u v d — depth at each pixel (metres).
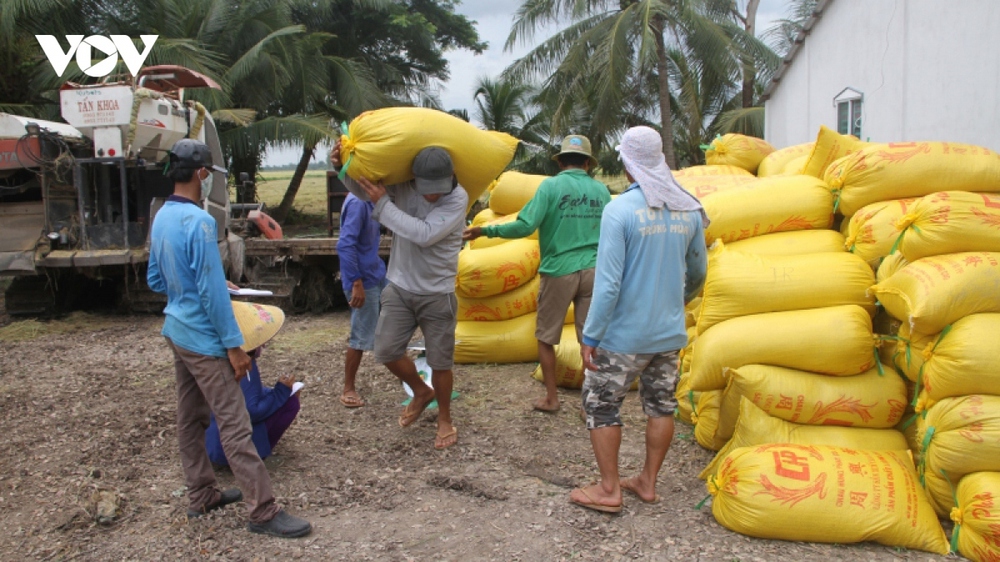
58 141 8.57
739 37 19.06
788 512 3.27
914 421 3.83
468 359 6.28
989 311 3.42
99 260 8.70
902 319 3.64
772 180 4.71
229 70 20.19
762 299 4.00
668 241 3.43
